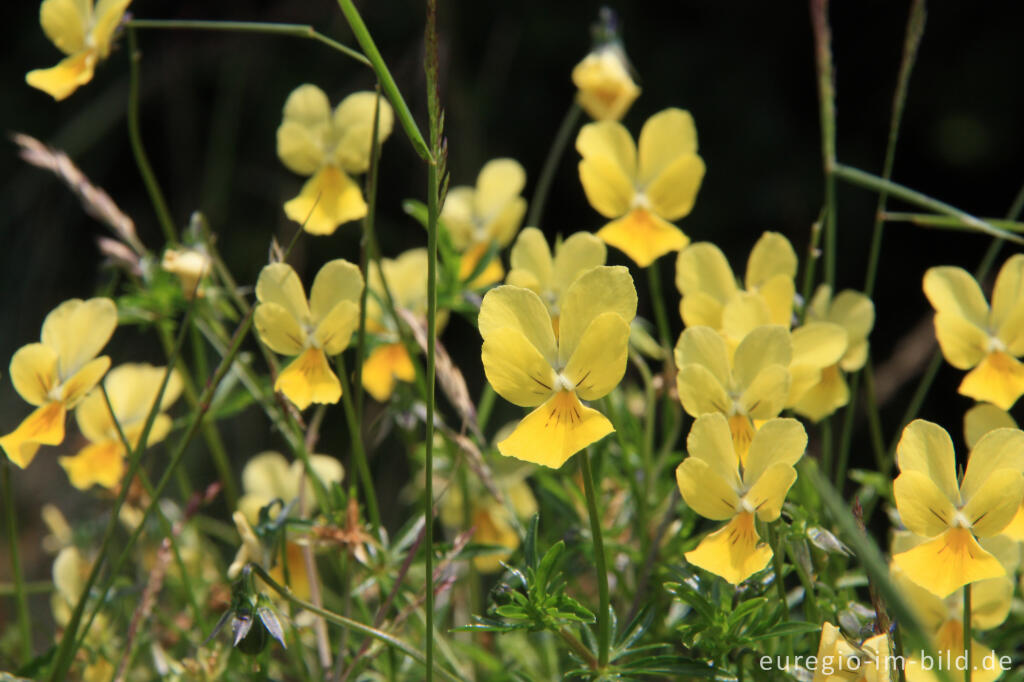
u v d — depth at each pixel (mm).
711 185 1184
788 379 491
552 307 530
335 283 506
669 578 535
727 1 1218
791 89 1216
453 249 569
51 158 560
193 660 543
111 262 568
